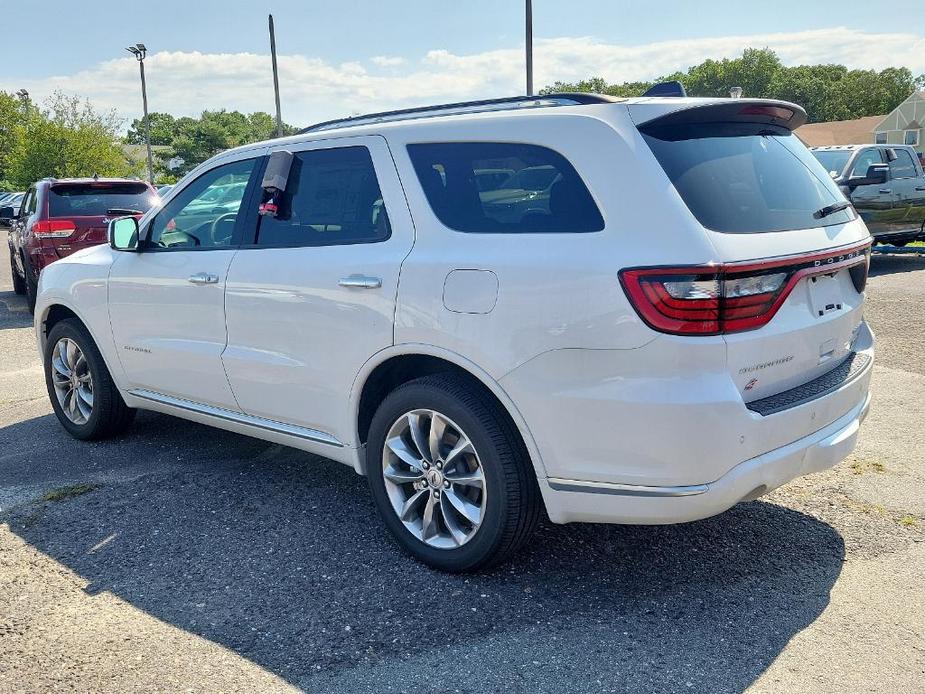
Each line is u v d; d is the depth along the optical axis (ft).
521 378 10.19
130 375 16.25
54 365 17.95
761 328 9.73
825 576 11.27
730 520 13.07
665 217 9.47
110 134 139.03
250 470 15.72
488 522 10.84
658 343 9.25
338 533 12.90
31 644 9.89
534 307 10.01
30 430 18.62
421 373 12.33
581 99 11.07
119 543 12.67
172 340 15.03
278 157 13.51
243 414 14.40
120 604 10.84
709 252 9.19
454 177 11.35
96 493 14.67
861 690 8.80
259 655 9.62
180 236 15.10
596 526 12.91
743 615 10.33
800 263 10.05
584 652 9.59
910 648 9.54
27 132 134.82
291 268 12.79
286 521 13.38
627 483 9.74
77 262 17.26
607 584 11.16
